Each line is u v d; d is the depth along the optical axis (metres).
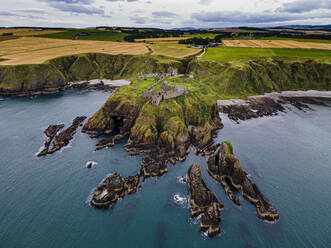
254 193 54.81
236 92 139.75
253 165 69.38
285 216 50.56
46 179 62.44
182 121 84.38
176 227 48.09
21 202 54.16
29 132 90.88
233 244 44.03
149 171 64.50
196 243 44.44
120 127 91.38
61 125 95.81
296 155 75.75
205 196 53.72
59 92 158.75
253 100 132.50
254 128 96.75
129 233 46.62
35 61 173.25
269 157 74.19
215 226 47.06
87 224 48.62
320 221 49.47
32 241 44.41
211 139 83.75
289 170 67.44
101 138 86.31
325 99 137.88
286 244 44.03
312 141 85.62
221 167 63.38
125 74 197.25
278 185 60.72
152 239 45.31
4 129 93.69
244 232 46.50
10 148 78.44
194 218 50.44
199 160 72.12
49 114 111.94
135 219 50.00
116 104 94.69
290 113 115.19
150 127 81.50
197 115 90.69
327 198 56.34
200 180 58.66
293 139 87.06
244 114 111.75
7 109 119.62
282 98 138.50
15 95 149.25
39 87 158.50
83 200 55.06
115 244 44.19
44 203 53.97
